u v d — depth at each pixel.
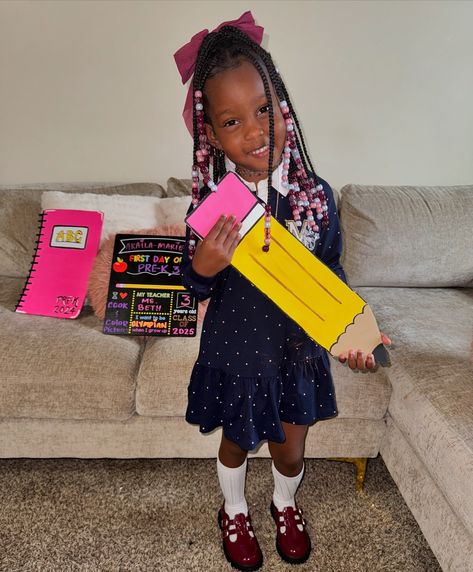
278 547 1.16
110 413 1.22
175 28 1.77
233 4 1.76
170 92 1.85
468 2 1.81
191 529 1.23
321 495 1.35
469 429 1.01
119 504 1.30
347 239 1.74
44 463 1.44
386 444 1.31
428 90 1.93
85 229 1.53
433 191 1.80
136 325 1.38
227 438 0.99
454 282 1.77
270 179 0.79
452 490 0.97
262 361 0.94
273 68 0.80
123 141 1.92
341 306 0.88
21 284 1.67
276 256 0.85
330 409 1.03
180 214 1.61
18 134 1.88
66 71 1.80
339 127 1.96
